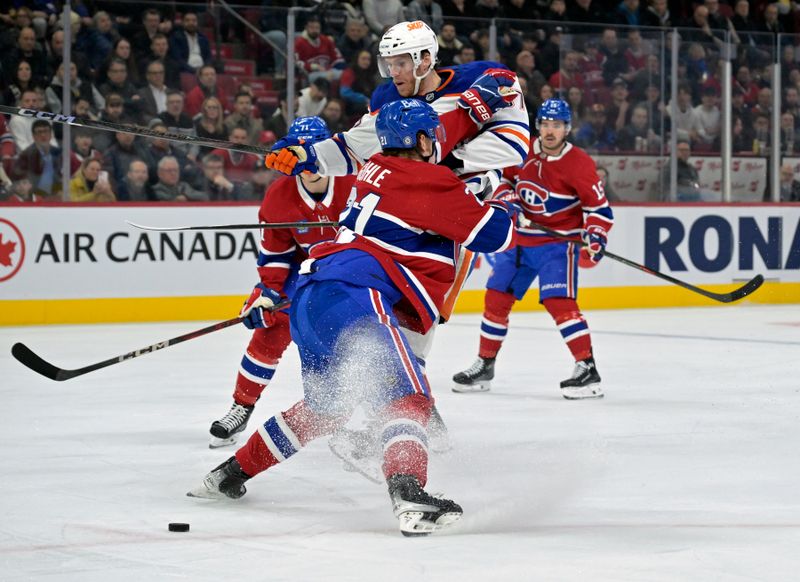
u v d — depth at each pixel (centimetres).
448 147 798
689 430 1006
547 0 2516
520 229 1252
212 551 618
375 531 663
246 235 2025
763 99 2338
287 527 674
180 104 1992
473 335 1797
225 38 2027
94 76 1944
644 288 2273
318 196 894
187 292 1988
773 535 645
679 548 618
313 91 2078
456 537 648
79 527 672
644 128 2245
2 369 1409
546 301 1237
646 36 2230
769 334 1817
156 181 1988
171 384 1290
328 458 880
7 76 1906
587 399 1195
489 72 812
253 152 858
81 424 1043
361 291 679
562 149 1255
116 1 1950
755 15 2756
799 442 948
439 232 693
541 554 607
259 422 1060
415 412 662
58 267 1912
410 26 804
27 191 1923
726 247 2338
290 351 1585
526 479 800
